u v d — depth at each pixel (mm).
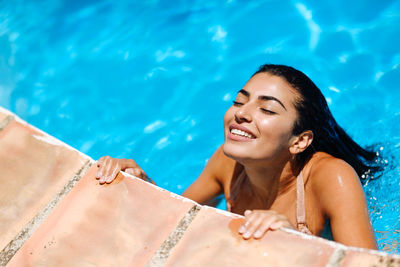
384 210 3447
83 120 4797
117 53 5254
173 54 5094
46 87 5113
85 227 1959
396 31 4594
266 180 2793
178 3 5555
